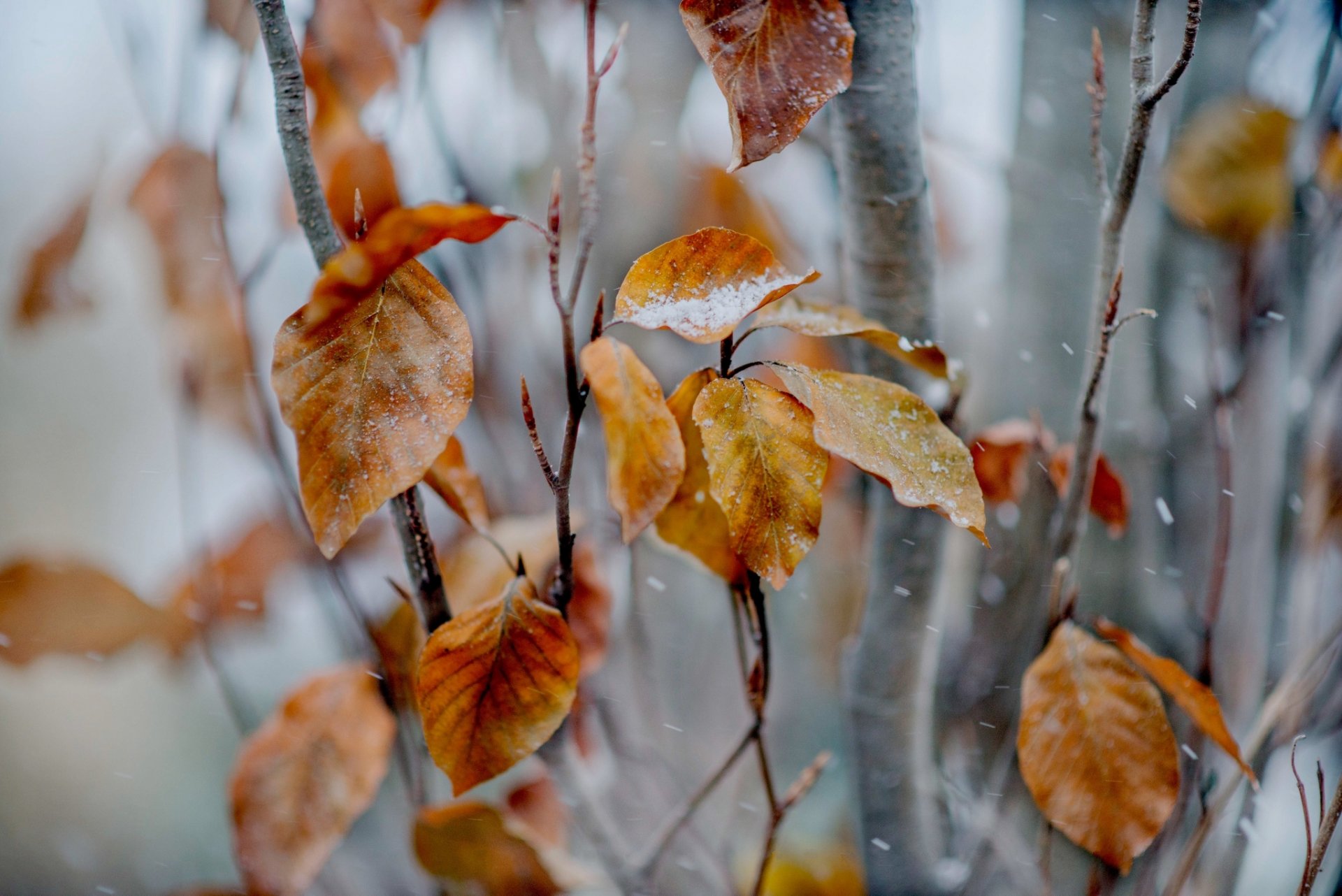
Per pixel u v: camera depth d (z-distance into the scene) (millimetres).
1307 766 811
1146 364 893
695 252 552
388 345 547
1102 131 921
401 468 544
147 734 2654
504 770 569
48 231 961
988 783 776
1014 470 683
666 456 539
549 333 920
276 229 810
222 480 1026
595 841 659
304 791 639
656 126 961
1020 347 953
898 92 625
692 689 1049
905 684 690
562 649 571
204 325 884
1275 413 830
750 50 560
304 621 1145
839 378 568
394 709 658
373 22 716
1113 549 867
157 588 917
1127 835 604
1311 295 824
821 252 1069
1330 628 683
